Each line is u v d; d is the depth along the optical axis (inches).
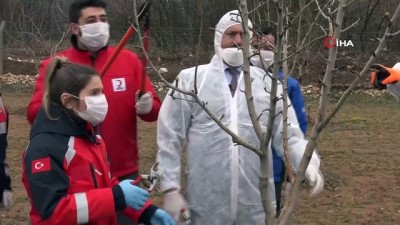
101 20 165.9
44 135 123.1
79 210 118.3
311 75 696.4
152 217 135.6
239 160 154.4
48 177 119.6
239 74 158.4
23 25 880.9
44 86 126.6
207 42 850.8
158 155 157.0
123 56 170.2
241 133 153.6
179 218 151.6
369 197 348.2
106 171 129.5
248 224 156.9
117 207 121.4
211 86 155.9
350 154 456.1
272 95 106.6
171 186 153.5
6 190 204.7
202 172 155.6
